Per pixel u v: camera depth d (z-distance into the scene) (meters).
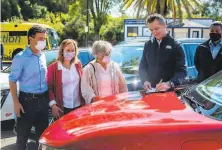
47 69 4.59
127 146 2.35
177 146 2.33
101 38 48.72
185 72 4.49
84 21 47.31
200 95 3.14
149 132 2.38
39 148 2.86
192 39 7.04
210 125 2.39
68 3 50.62
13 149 5.63
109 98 3.63
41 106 4.42
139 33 25.64
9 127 6.61
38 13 53.72
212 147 2.32
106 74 4.57
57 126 2.90
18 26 22.80
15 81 4.30
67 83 4.57
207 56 5.55
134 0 25.47
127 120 2.60
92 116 2.86
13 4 49.69
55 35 22.91
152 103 3.06
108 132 2.42
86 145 2.41
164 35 4.53
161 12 21.88
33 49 4.32
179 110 2.77
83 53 7.33
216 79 3.51
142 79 4.82
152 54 4.64
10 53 22.84
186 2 25.61
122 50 6.76
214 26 5.43
